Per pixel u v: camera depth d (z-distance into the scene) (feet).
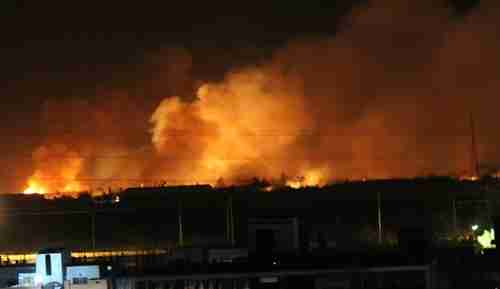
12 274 142.92
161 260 123.65
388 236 167.63
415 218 190.19
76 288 129.90
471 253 128.88
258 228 118.73
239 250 127.24
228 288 101.04
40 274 135.74
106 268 133.59
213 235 190.90
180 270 102.17
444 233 165.89
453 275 118.32
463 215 187.62
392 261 102.78
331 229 179.11
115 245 187.11
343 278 100.48
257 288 100.48
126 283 101.09
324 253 109.40
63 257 137.90
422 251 111.45
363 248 116.67
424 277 100.94
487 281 117.08
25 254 176.65
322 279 100.58
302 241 120.88
